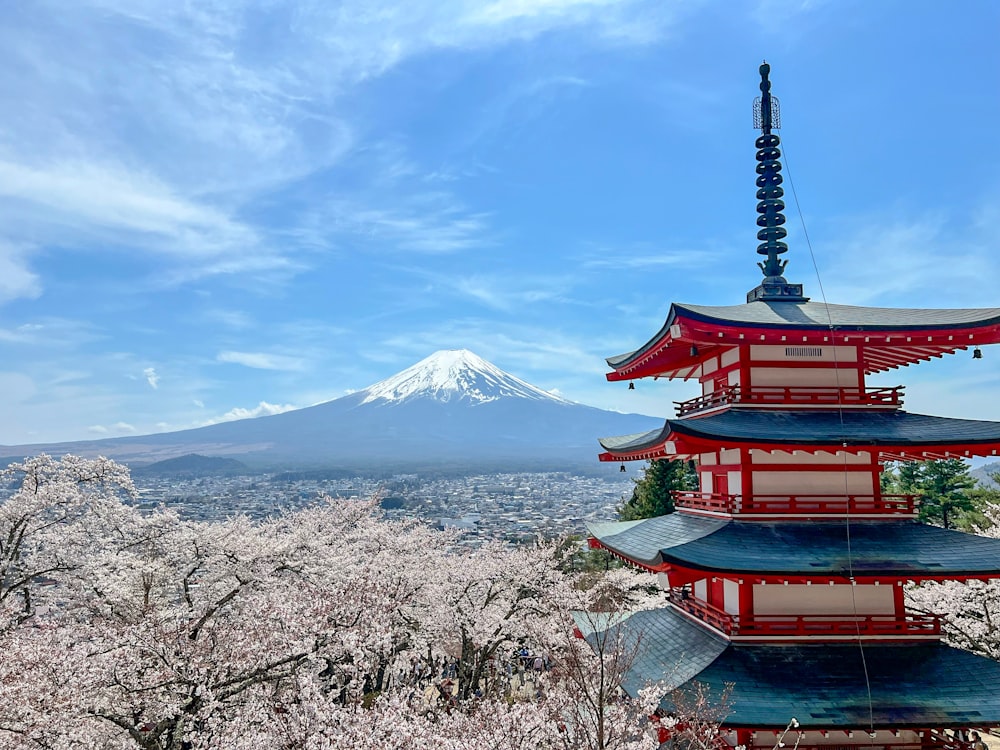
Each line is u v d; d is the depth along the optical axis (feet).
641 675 49.16
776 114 65.16
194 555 84.28
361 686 68.85
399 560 98.48
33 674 50.78
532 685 93.35
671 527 57.72
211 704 54.95
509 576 105.09
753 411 52.42
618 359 69.15
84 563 78.33
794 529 49.34
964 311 54.95
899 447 47.55
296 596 72.95
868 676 44.96
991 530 115.96
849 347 53.78
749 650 47.03
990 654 85.25
